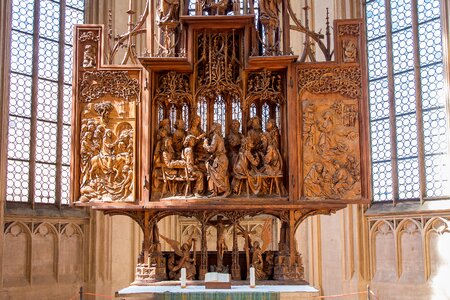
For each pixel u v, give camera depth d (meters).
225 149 10.32
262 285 9.96
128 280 14.97
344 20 10.44
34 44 14.23
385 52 14.67
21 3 14.02
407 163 13.91
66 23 15.16
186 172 10.16
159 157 10.26
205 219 10.48
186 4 11.10
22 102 13.85
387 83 14.54
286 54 10.60
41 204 13.99
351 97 10.27
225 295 9.23
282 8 10.88
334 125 10.22
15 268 13.07
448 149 12.76
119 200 10.09
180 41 10.78
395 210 13.72
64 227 14.24
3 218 12.60
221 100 10.77
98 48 10.48
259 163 10.28
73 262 14.44
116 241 14.93
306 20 11.02
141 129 10.24
